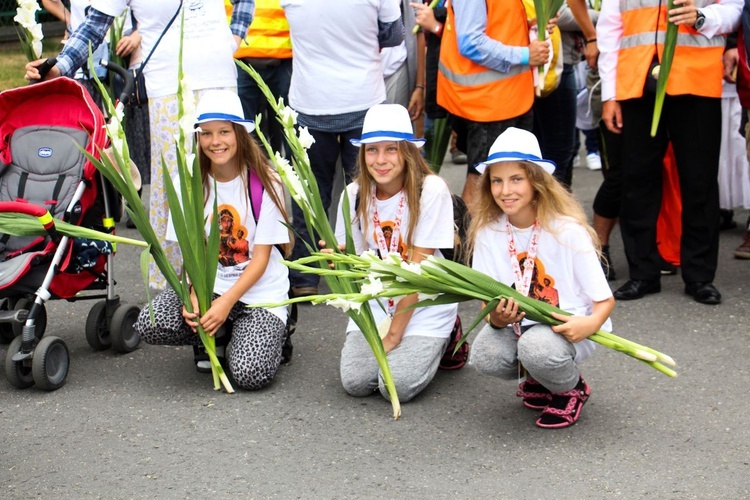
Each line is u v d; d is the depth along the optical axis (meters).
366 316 4.22
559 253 4.02
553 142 6.50
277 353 4.61
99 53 7.02
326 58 5.55
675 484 3.57
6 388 4.68
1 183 4.97
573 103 6.42
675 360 4.77
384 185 4.53
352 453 3.90
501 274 4.17
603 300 3.94
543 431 4.06
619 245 6.91
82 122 5.05
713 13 5.27
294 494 3.59
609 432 4.02
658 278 5.75
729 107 6.57
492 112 5.65
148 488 3.67
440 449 3.92
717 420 4.11
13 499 3.61
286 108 4.42
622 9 5.51
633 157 5.60
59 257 4.59
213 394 4.55
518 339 4.18
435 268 3.85
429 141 7.42
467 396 4.46
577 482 3.61
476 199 4.20
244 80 6.87
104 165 4.33
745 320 5.29
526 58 5.52
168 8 5.48
